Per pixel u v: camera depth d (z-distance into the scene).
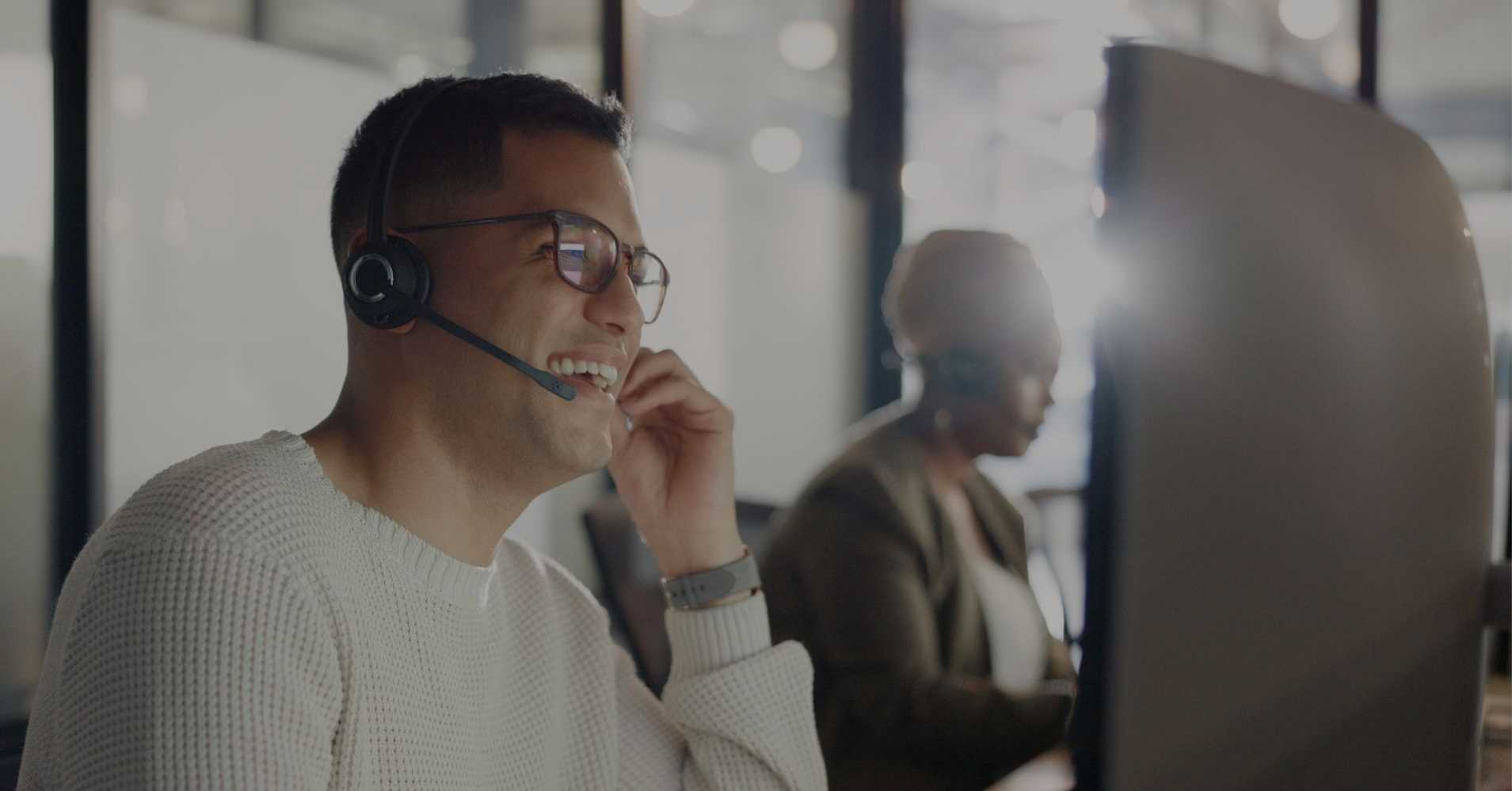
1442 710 0.81
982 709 1.72
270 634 0.74
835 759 1.75
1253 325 0.66
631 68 3.97
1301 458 0.69
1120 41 0.62
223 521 0.76
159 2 3.08
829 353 4.80
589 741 1.08
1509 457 3.10
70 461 2.99
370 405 0.89
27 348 2.96
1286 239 0.68
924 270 1.94
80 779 0.71
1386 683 0.76
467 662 0.90
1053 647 2.04
